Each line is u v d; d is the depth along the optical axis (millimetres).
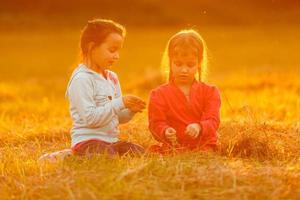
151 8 74750
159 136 7754
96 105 7758
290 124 9258
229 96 15844
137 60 36250
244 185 6059
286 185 6137
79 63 8062
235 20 69188
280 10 68500
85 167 6648
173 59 7816
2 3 77562
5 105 16812
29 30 65250
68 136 9414
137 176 6223
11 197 6113
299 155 7535
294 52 36500
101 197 5844
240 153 7516
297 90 18234
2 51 44906
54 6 77500
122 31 7875
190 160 6730
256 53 36875
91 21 7879
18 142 9242
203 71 8070
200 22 70500
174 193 5906
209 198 5840
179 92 7867
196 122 7895
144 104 7539
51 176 6461
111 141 7773
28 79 27812
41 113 14469
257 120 8930
